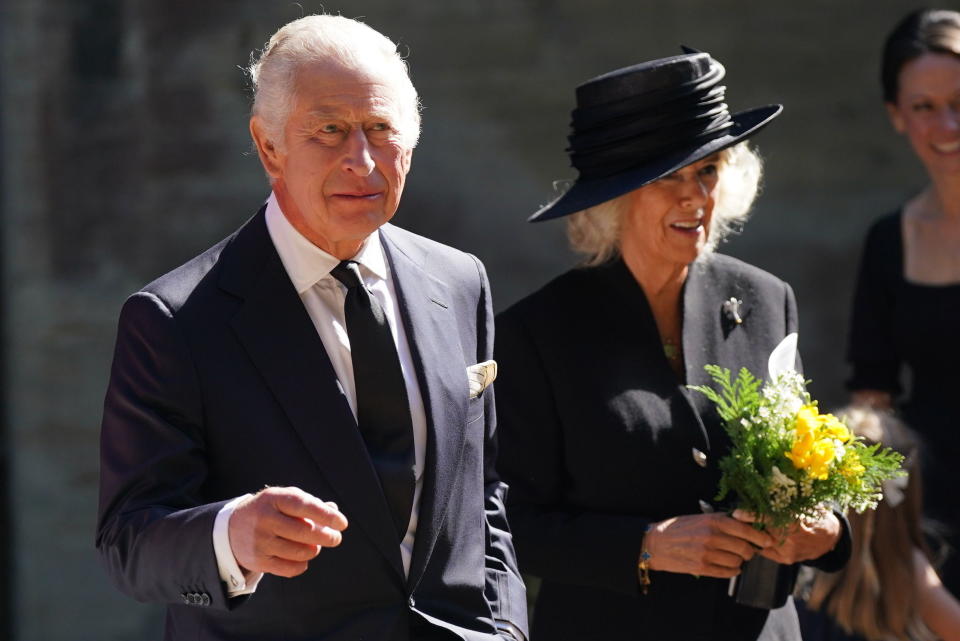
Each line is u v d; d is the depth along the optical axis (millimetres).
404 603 9703
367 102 9438
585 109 12562
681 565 11734
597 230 12758
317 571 9547
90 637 32031
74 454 32250
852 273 30312
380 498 9633
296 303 9906
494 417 11172
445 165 31375
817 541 11852
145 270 32062
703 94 12266
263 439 9586
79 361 32219
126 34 31688
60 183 31984
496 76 31203
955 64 17234
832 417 11531
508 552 10938
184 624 9844
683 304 12773
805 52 30188
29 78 31844
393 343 10047
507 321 12766
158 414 9461
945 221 17969
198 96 31734
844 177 30297
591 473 12430
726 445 12469
